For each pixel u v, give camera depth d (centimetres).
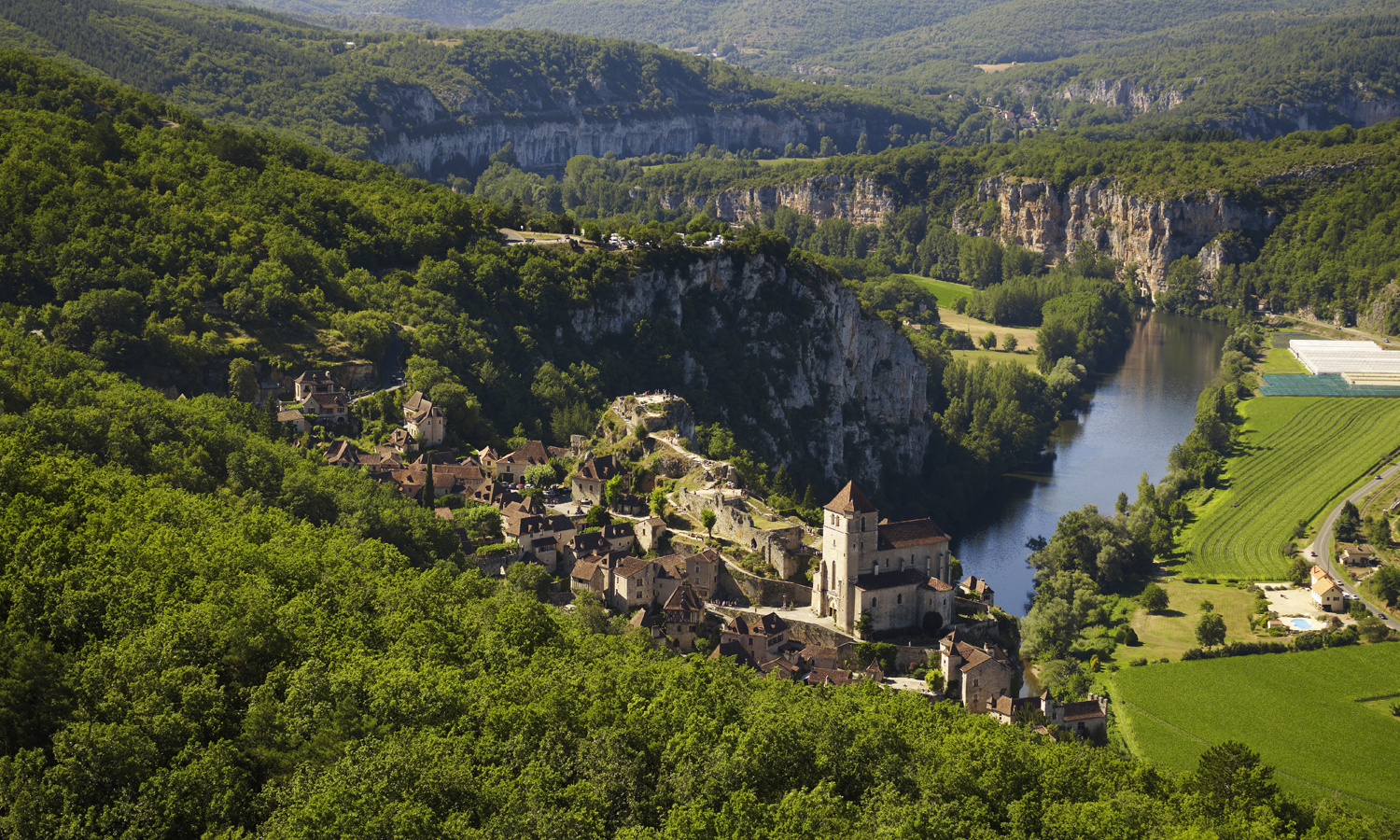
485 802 12494
